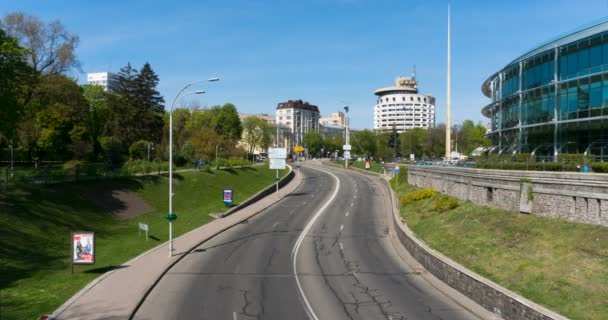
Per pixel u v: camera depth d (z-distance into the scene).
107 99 85.81
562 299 14.72
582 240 17.78
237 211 46.03
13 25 45.12
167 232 34.00
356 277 21.86
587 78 41.97
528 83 50.91
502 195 25.88
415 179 52.88
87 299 17.44
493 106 65.81
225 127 124.25
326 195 60.47
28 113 46.84
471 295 17.70
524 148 52.25
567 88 44.38
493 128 66.12
